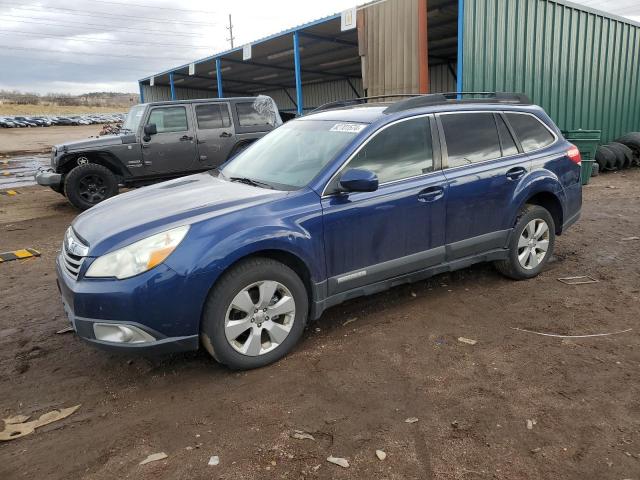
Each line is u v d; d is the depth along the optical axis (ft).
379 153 12.68
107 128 37.09
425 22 32.12
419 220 13.05
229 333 10.57
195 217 10.60
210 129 32.94
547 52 35.42
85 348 12.53
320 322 13.50
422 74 32.71
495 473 7.77
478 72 30.94
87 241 10.53
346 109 14.98
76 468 8.20
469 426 8.91
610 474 7.70
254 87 92.48
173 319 9.95
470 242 14.26
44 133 114.83
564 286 15.60
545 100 36.29
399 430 8.86
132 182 31.35
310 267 11.39
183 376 11.00
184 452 8.47
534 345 11.84
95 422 9.45
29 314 14.85
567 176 16.47
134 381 10.90
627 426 8.82
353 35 47.55
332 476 7.80
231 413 9.53
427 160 13.42
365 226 12.17
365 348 11.92
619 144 41.88
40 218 29.37
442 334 12.54
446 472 7.82
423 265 13.46
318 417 9.31
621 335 12.25
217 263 10.09
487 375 10.57
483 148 14.61
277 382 10.55
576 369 10.73
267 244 10.66
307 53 56.70
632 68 44.62
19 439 9.02
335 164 12.01
